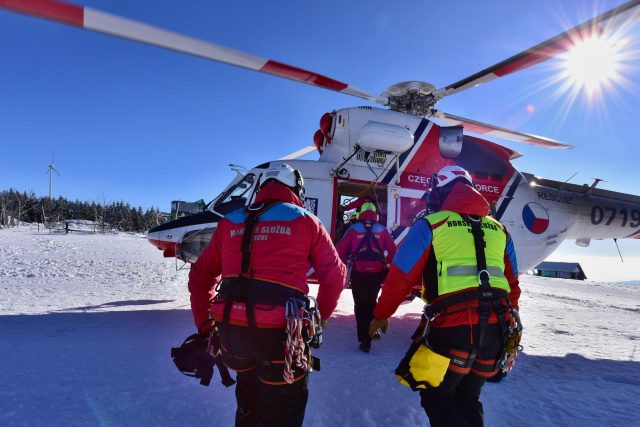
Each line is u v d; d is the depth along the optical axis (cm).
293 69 537
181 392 300
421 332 214
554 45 459
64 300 670
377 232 461
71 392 289
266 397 196
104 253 1705
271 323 188
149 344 416
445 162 662
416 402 304
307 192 620
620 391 353
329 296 218
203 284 230
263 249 198
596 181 770
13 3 346
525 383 364
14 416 250
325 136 672
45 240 2314
